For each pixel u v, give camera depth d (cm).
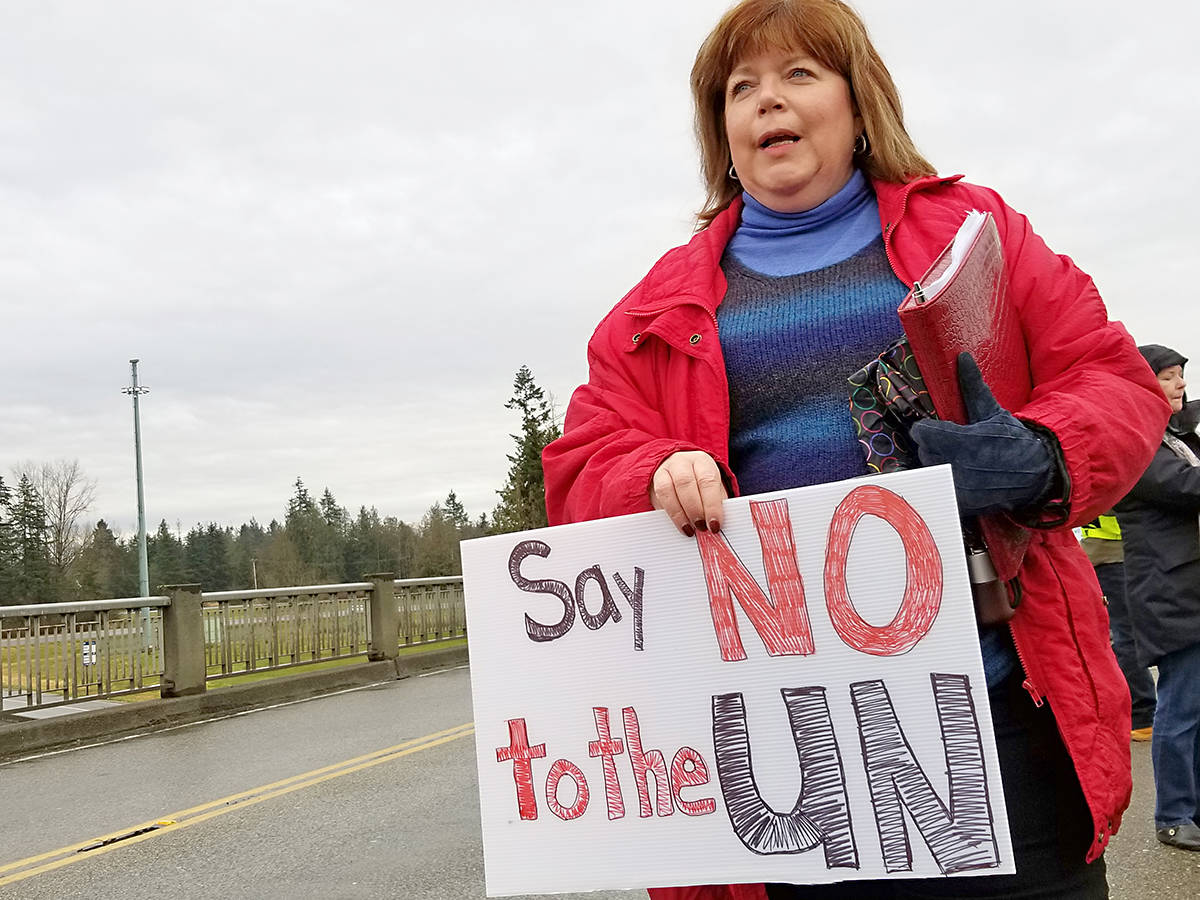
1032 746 127
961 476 117
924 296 115
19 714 820
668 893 148
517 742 138
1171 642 373
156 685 934
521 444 4294
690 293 151
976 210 142
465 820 496
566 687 137
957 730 119
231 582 7538
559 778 136
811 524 126
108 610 898
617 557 136
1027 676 125
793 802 125
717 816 128
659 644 133
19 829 543
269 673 1084
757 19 147
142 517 4384
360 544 7406
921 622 121
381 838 473
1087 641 128
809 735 125
